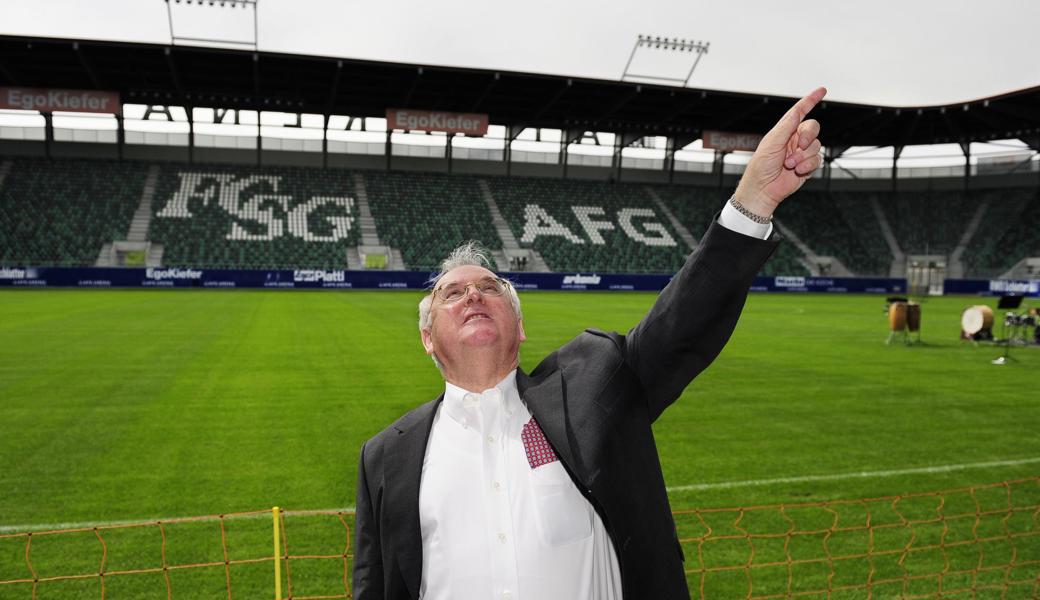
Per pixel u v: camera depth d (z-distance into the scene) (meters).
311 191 40.97
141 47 30.05
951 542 4.75
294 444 6.99
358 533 1.70
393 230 39.91
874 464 6.56
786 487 5.87
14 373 10.60
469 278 1.71
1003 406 9.25
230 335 15.45
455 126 38.19
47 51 30.67
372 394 9.45
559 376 1.62
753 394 9.81
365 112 40.16
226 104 39.09
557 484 1.52
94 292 29.70
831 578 4.22
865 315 24.38
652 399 1.62
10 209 35.53
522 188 44.69
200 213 37.88
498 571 1.48
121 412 8.22
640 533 1.48
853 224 46.69
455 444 1.61
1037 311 16.20
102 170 38.69
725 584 4.16
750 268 1.49
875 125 40.94
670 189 46.97
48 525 4.88
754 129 43.38
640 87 35.34
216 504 5.32
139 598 3.86
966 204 45.78
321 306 24.30
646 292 39.06
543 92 36.56
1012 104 35.81
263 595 3.91
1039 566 4.40
